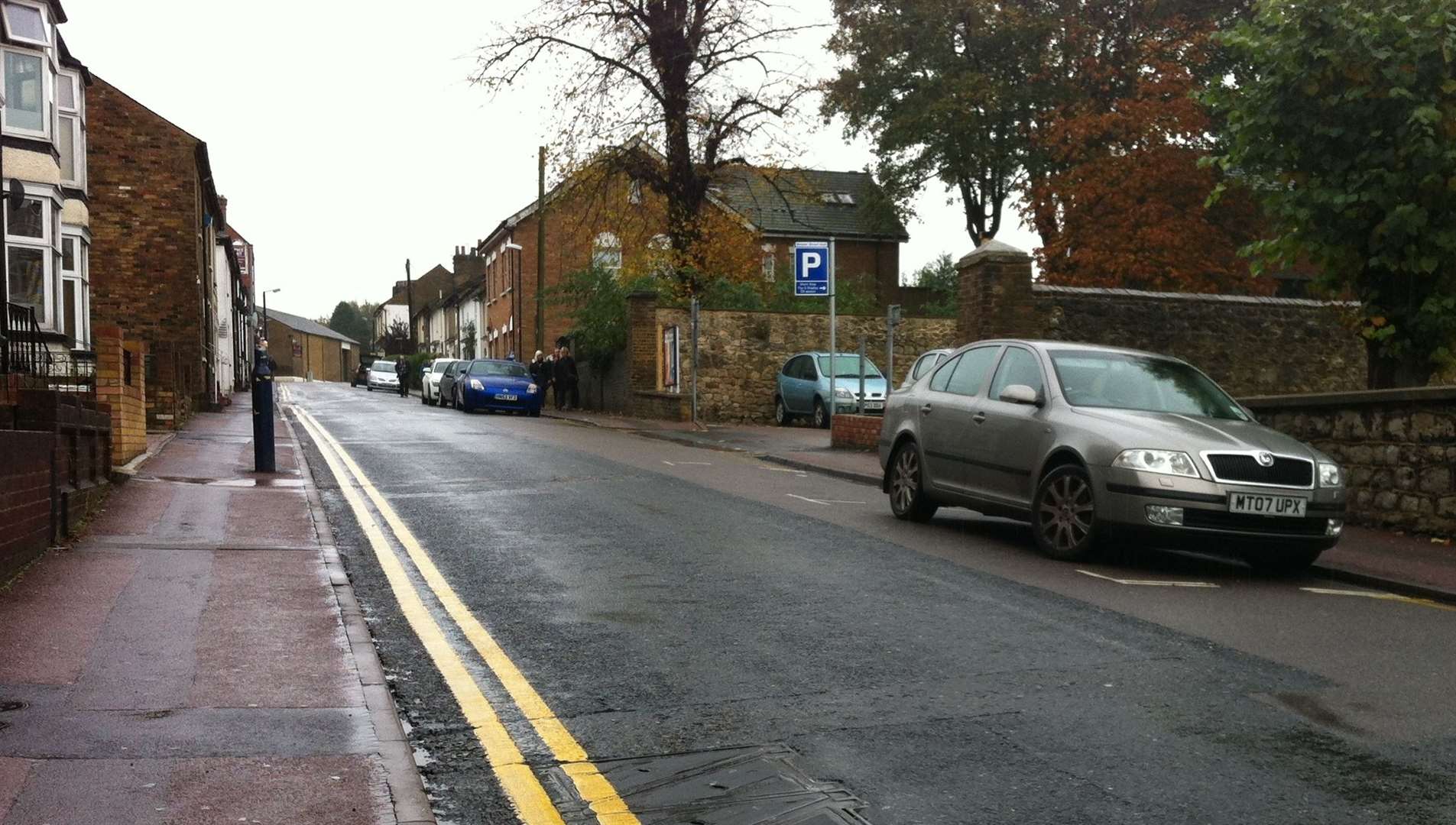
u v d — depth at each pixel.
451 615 6.67
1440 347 11.04
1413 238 10.59
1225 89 11.39
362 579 7.69
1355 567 8.56
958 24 38.31
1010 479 9.48
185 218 29.03
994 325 17.19
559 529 9.94
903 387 11.63
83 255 22.95
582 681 5.32
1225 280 31.50
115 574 7.16
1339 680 5.45
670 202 30.42
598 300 30.94
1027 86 37.53
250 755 4.05
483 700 5.03
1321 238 10.98
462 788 3.98
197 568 7.50
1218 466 8.18
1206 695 5.17
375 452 17.00
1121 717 4.84
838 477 15.20
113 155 28.62
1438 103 10.18
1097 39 36.31
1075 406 9.11
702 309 28.62
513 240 50.19
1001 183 42.03
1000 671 5.54
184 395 23.69
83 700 4.63
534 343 49.38
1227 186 11.88
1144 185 31.81
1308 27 10.52
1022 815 3.78
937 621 6.59
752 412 28.69
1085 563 8.74
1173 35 34.06
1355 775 4.17
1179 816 3.79
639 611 6.79
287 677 5.07
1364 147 10.71
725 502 11.91
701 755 4.34
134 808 3.54
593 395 33.91
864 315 29.11
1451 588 7.73
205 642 5.62
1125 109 32.66
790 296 32.00
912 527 10.53
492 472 14.41
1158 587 7.78
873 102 40.25
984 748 4.43
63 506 8.27
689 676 5.41
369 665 5.31
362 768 3.96
